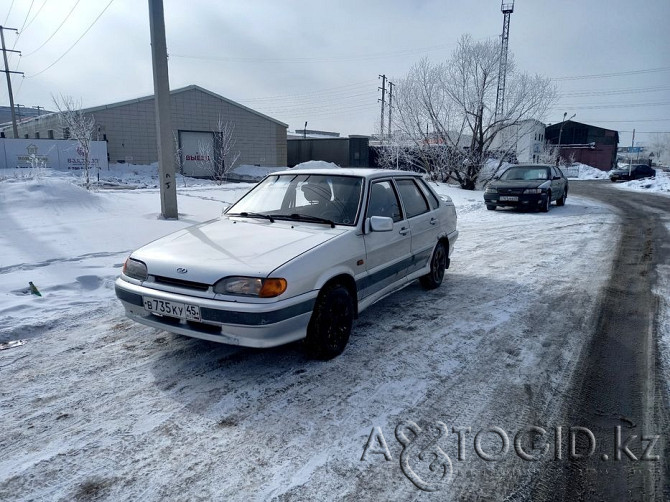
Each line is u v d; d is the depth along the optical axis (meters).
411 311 4.77
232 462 2.39
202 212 10.14
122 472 2.30
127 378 3.25
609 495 2.22
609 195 22.12
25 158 24.27
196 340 3.92
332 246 3.54
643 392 3.18
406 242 4.63
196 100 31.25
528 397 3.10
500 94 20.61
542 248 8.41
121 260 6.18
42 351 3.66
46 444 2.51
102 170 25.98
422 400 3.03
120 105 27.97
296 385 3.19
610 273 6.51
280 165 36.69
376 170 4.75
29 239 7.02
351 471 2.34
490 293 5.47
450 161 21.69
